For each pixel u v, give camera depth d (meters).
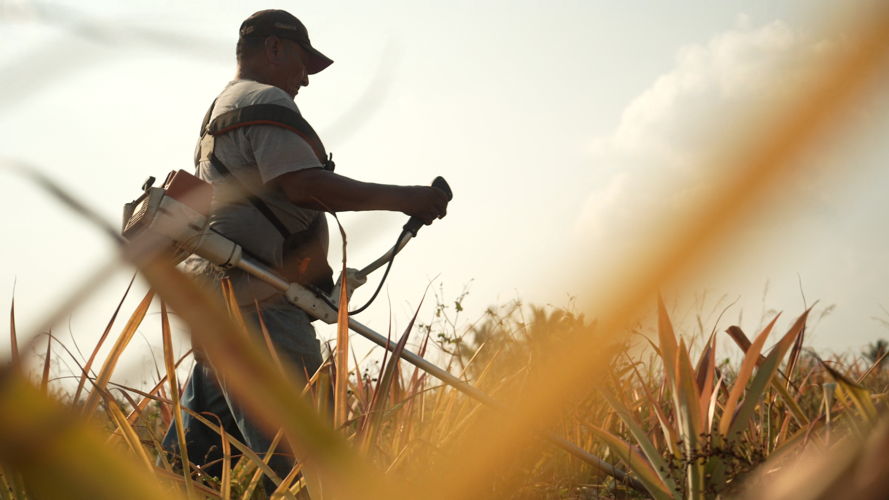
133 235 2.13
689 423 1.92
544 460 2.40
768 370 1.99
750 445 2.25
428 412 2.70
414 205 2.71
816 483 0.22
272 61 3.03
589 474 2.53
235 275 2.54
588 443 2.59
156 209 2.15
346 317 1.83
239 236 2.57
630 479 2.30
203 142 2.77
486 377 2.46
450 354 2.96
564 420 2.35
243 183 2.63
